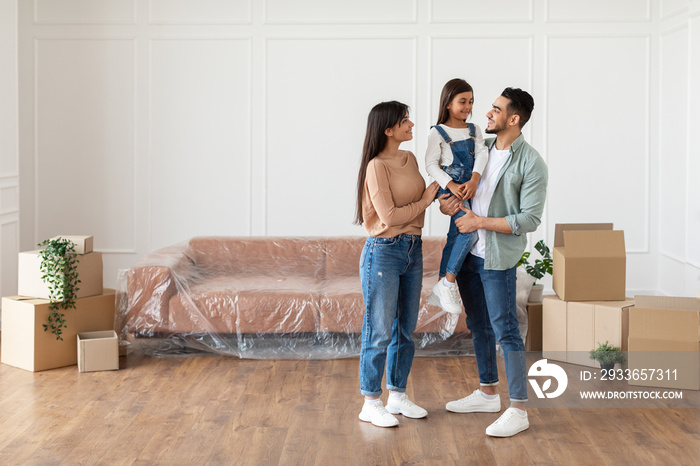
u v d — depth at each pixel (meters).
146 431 3.21
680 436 3.14
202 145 6.25
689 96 5.50
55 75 6.21
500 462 2.88
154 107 6.22
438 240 5.25
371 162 3.22
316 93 6.20
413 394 3.74
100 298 4.37
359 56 6.16
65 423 3.30
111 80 6.21
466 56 6.13
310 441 3.10
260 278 4.98
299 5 6.13
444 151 3.30
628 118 6.16
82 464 2.85
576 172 6.20
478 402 3.46
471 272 3.34
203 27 6.16
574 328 4.17
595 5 6.07
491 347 3.42
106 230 6.32
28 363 4.13
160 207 6.30
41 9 6.16
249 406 3.54
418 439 3.12
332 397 3.69
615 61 6.12
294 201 6.29
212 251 5.19
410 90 6.18
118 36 6.17
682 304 3.90
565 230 4.38
